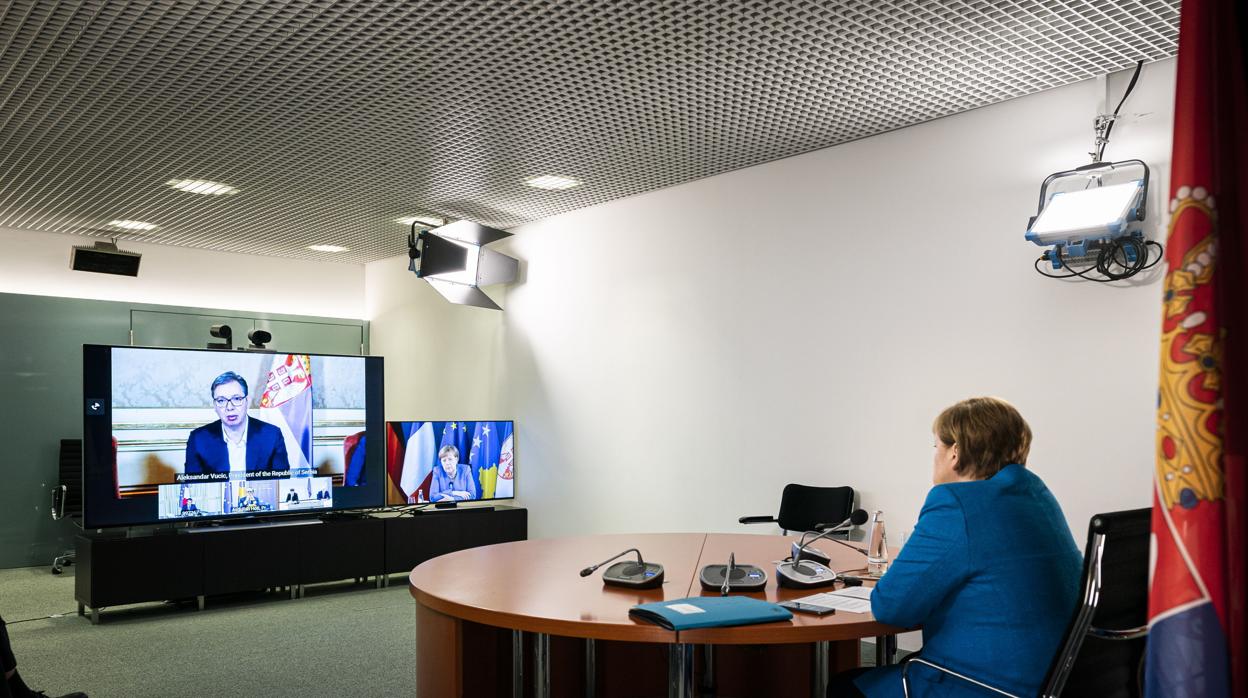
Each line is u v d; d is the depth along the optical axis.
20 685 2.17
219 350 6.17
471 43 3.74
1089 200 3.91
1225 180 0.95
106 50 3.77
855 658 3.03
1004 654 2.05
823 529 4.02
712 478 5.71
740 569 2.72
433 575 2.86
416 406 8.59
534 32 3.63
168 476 5.94
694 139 5.00
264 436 6.31
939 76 4.08
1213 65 0.94
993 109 4.44
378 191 6.22
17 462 7.55
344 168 5.62
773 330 5.38
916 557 2.14
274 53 3.84
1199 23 0.94
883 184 4.87
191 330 8.43
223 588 5.80
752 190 5.54
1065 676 1.86
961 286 4.52
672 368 5.99
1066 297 4.14
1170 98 3.85
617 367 6.40
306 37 3.66
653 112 4.55
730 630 2.12
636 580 2.64
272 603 5.94
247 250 8.60
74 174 5.76
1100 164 3.97
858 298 4.96
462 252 6.81
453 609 2.47
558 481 6.88
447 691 2.62
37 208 6.76
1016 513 2.14
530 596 2.53
